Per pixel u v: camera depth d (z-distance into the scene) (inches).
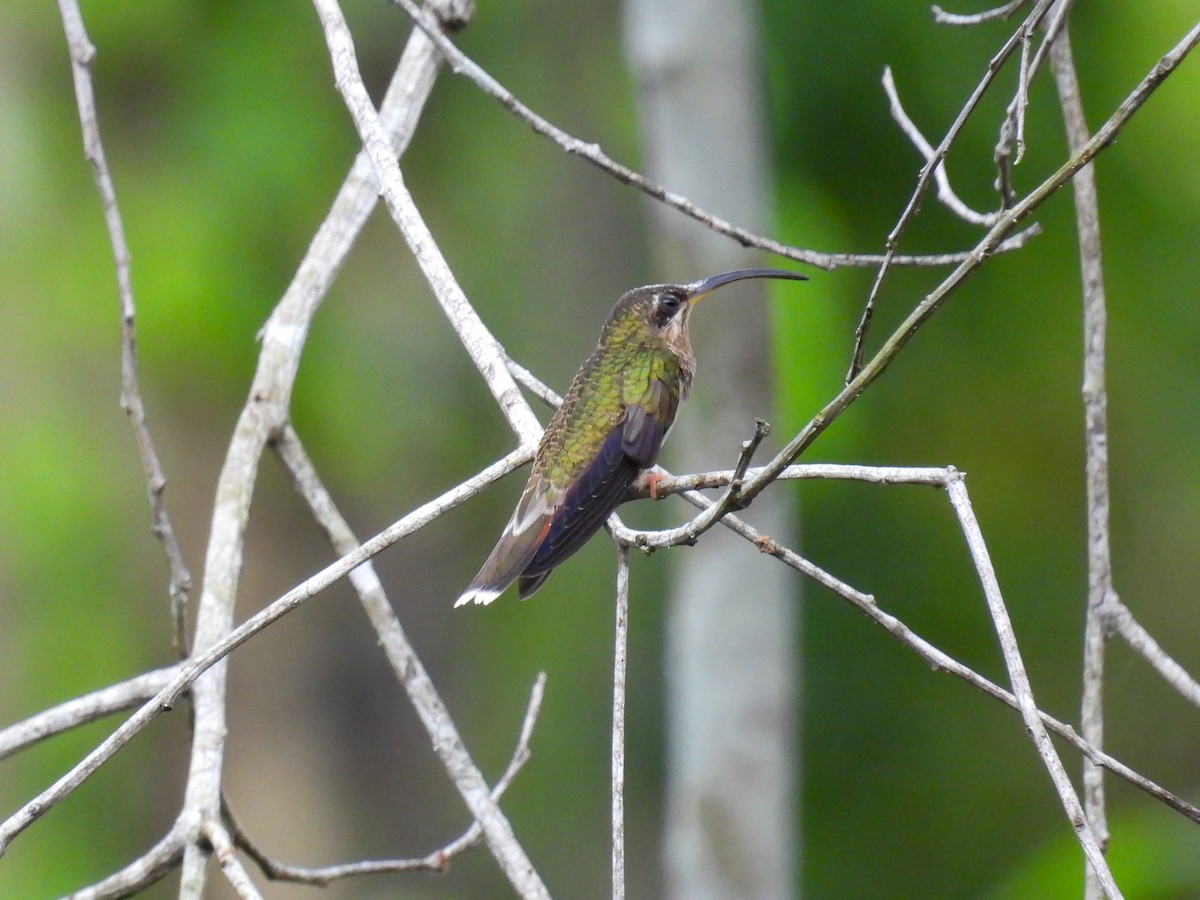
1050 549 499.8
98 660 518.0
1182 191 446.9
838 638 506.6
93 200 508.7
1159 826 384.5
